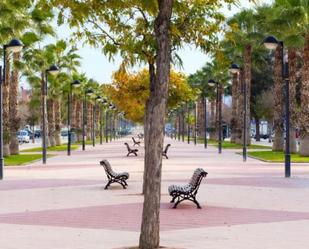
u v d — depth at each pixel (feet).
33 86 160.97
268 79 279.49
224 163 106.93
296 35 116.98
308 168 91.81
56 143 206.28
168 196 54.65
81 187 64.44
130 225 39.01
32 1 34.71
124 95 125.39
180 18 38.91
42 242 33.09
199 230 36.94
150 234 28.94
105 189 61.93
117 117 442.91
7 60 117.39
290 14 112.68
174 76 128.16
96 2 31.76
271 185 66.13
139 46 39.83
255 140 314.55
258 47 165.78
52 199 53.67
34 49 131.54
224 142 236.63
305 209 46.75
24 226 38.81
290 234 35.53
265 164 103.35
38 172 87.71
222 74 246.27
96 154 148.05
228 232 36.19
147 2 28.66
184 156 133.08
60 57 185.26
